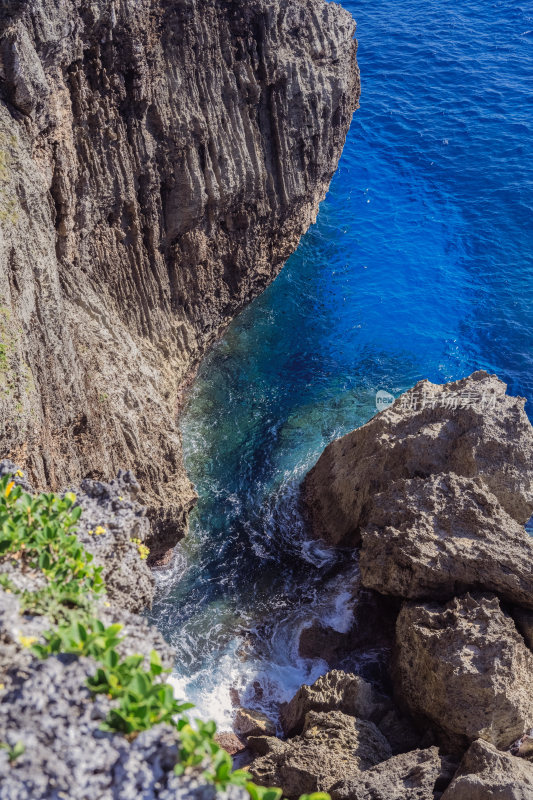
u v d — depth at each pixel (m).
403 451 27.84
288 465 33.56
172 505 26.70
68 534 11.04
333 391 38.03
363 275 45.94
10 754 7.39
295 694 23.92
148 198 31.34
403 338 41.88
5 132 22.31
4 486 11.05
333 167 43.62
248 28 33.53
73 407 23.20
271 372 38.62
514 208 50.56
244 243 37.72
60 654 8.40
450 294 44.97
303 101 36.84
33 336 21.75
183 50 31.23
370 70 61.72
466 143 55.41
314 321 42.25
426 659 21.97
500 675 20.78
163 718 8.05
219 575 28.97
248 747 22.97
